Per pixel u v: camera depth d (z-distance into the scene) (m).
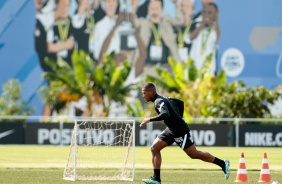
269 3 175.12
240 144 97.81
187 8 175.00
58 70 147.88
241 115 114.94
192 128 98.19
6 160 67.88
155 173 38.75
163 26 174.88
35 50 173.75
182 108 38.62
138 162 65.44
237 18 175.00
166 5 175.00
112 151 81.50
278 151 87.69
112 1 174.50
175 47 174.88
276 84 174.88
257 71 175.12
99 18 174.62
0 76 172.75
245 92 116.00
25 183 42.22
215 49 174.62
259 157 75.25
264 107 116.56
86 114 163.38
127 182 42.88
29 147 94.94
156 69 140.25
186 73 137.75
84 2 174.38
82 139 95.44
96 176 47.59
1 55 172.75
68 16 174.38
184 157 75.25
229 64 174.88
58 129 98.69
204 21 175.00
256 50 175.00
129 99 166.38
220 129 98.06
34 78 173.12
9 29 173.12
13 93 156.50
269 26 175.12
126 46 174.88
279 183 40.81
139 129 97.56
